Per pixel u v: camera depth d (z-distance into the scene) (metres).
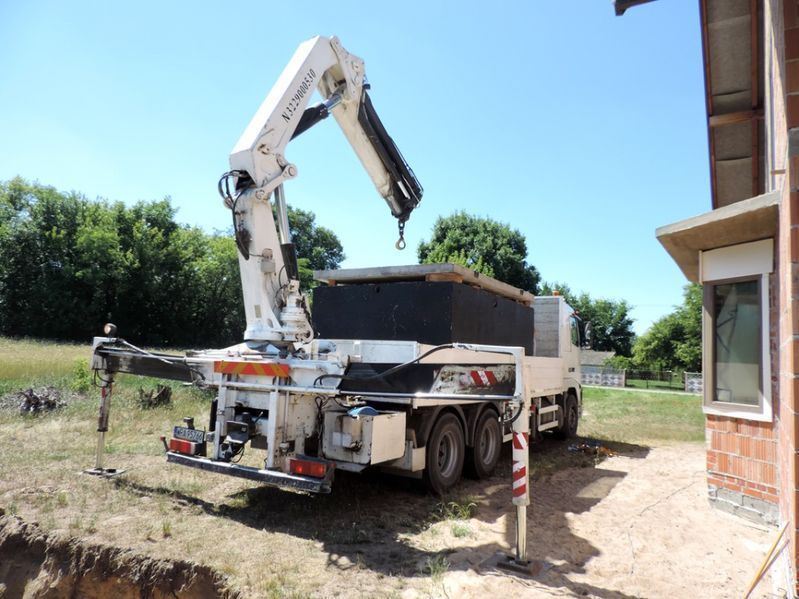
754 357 5.40
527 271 34.97
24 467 6.33
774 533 5.03
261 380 5.21
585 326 11.90
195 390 12.15
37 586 4.15
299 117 5.80
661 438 11.30
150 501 5.33
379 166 6.96
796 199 3.17
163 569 3.90
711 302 5.91
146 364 6.11
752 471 5.36
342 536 4.57
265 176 5.46
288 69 5.90
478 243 33.91
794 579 3.11
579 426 13.02
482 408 7.18
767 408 5.16
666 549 4.59
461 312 6.71
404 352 5.95
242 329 45.03
